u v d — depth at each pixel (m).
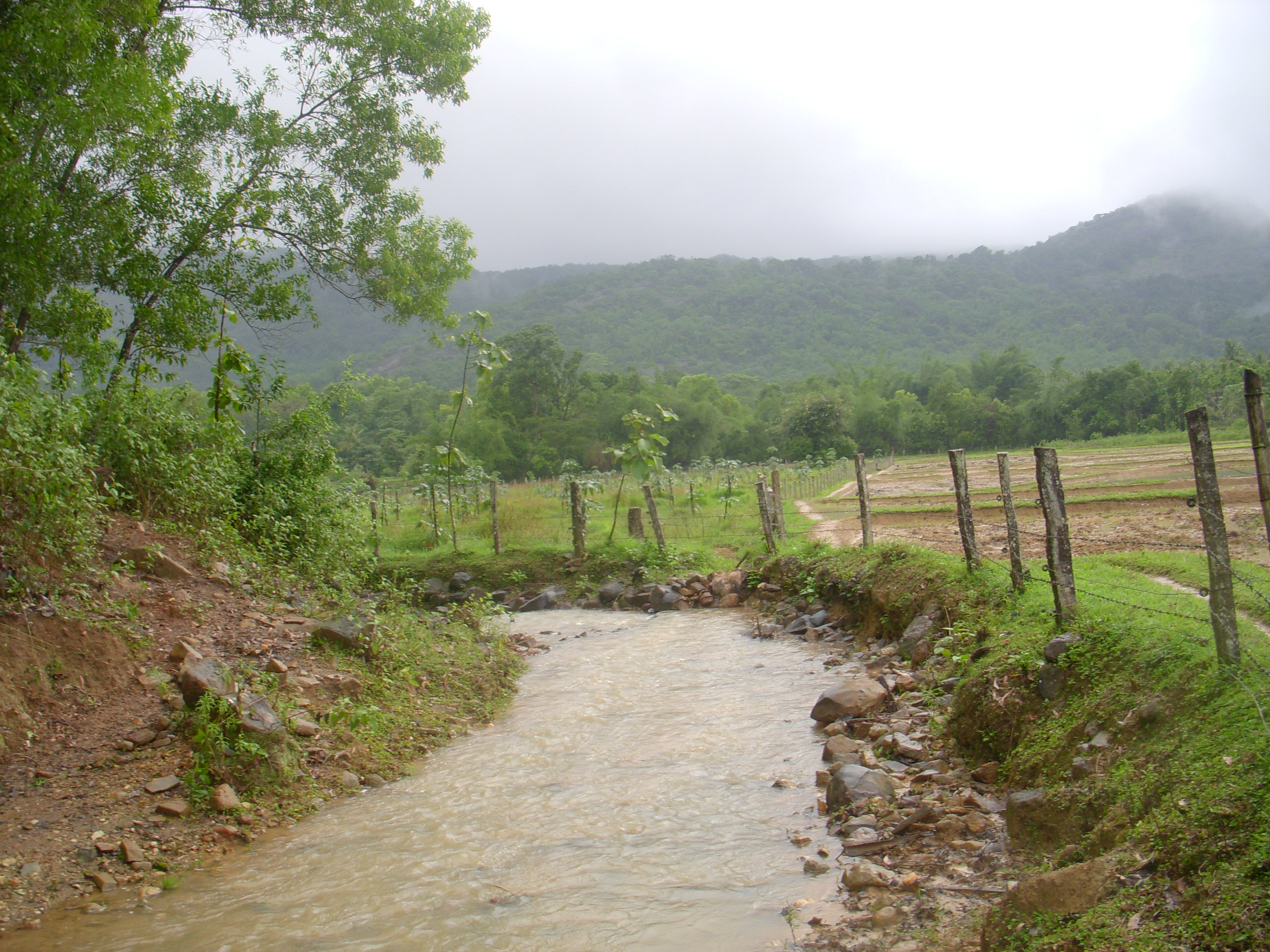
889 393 114.75
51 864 5.52
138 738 6.90
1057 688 6.30
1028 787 5.74
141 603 8.76
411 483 38.72
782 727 8.35
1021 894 4.03
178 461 11.50
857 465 13.65
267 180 15.64
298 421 14.30
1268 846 3.53
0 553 7.27
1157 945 3.41
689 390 83.94
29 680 6.91
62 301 11.55
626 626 14.45
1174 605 7.14
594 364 195.50
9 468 7.14
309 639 9.28
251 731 6.84
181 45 12.41
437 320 19.12
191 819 6.23
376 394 98.88
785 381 157.12
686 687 10.14
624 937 4.68
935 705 7.87
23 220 10.23
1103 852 4.38
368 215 17.27
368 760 7.57
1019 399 98.06
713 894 5.13
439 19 17.02
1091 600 7.63
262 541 12.20
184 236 14.27
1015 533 8.70
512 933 4.77
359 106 16.73
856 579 12.50
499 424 70.44
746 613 14.73
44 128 10.83
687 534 21.12
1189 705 4.97
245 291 15.22
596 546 18.55
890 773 6.77
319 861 5.78
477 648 11.62
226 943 4.74
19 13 10.12
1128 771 4.81
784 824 6.12
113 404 11.17
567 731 8.59
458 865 5.66
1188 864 3.78
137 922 4.99
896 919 4.60
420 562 18.44
